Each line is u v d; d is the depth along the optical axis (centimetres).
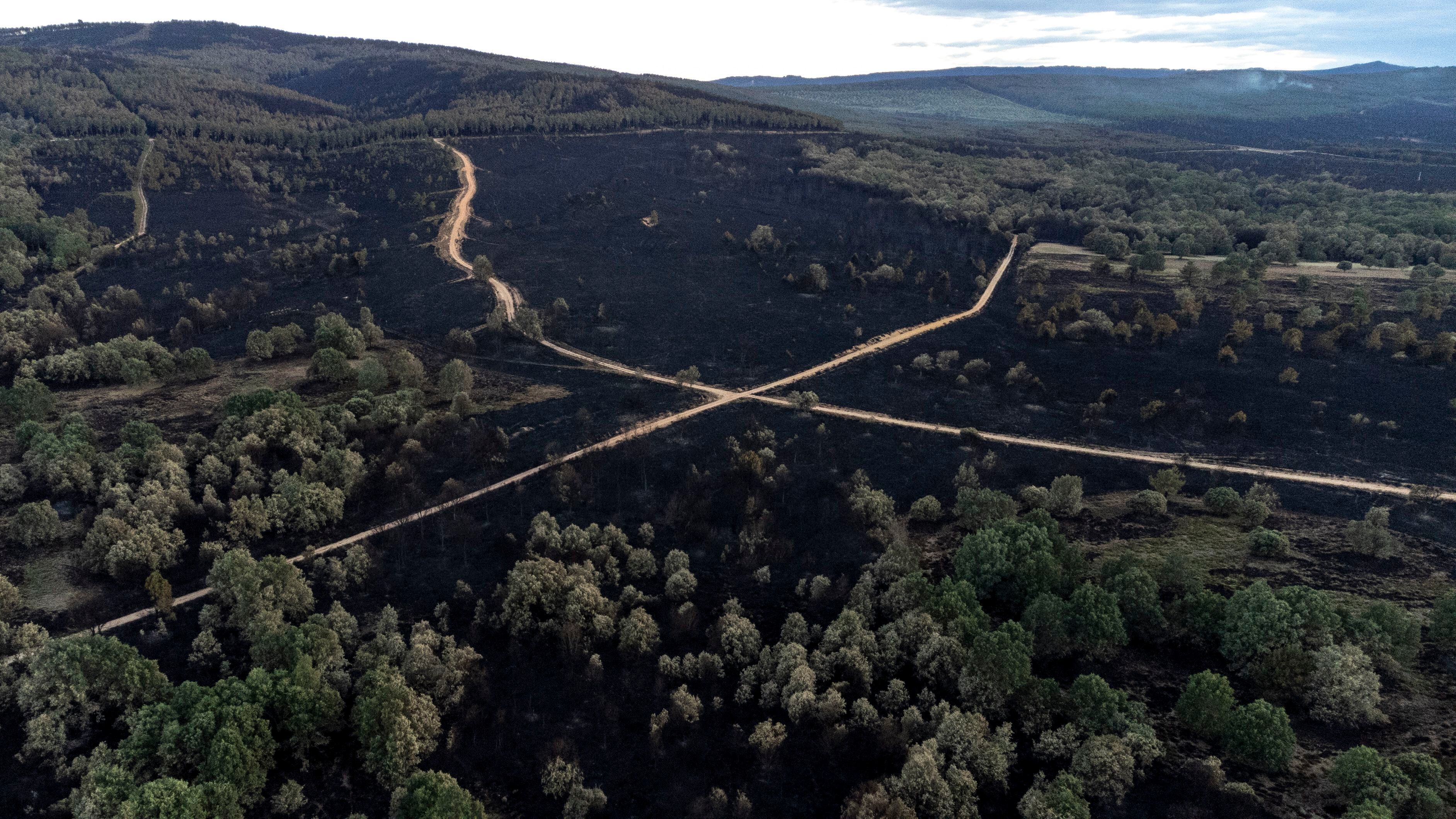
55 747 7081
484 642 8850
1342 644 7669
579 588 8938
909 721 7412
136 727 7062
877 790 6831
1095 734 7125
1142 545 9775
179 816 6228
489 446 12250
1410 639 7638
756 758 7519
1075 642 8112
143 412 12912
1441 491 11075
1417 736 6919
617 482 11775
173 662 8306
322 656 7944
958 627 8156
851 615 8500
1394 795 6112
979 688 7612
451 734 7681
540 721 7975
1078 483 10600
